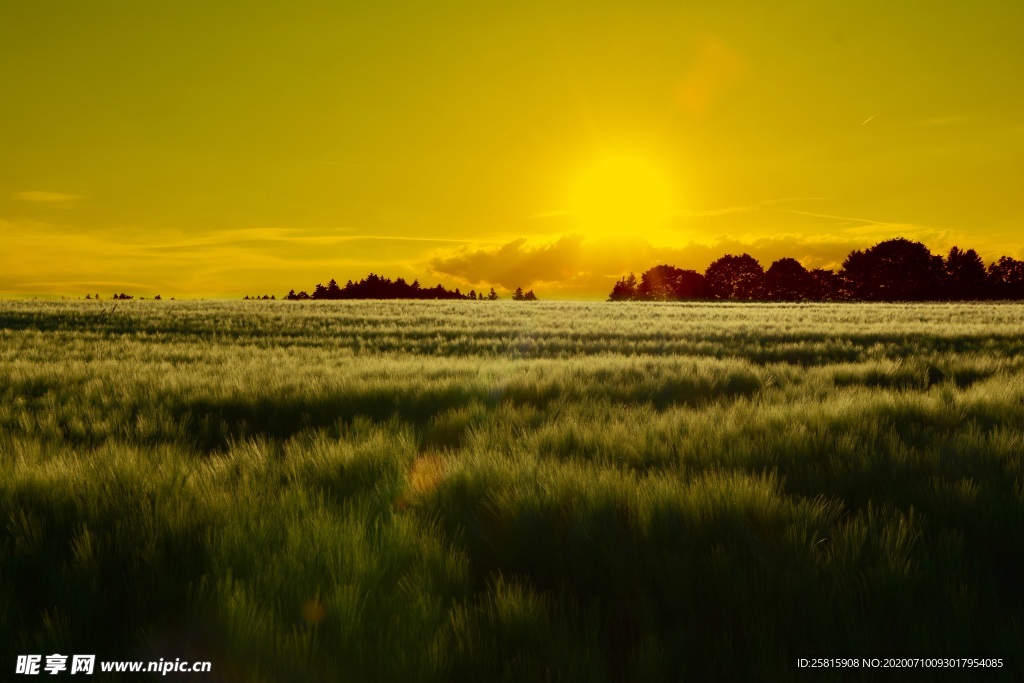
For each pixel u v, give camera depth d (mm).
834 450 4844
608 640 2482
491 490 3951
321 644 2434
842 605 2537
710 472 4125
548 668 2223
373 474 4531
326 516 3459
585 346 18156
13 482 3965
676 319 33750
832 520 3357
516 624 2479
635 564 2906
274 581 2789
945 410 6277
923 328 24219
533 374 9789
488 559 3238
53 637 2418
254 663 2314
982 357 12734
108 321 28719
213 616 2529
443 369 11109
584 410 7031
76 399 8273
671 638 2422
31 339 19219
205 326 26438
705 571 2832
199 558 3037
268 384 9023
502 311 42719
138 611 2643
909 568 2764
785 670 2211
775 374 10750
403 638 2436
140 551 3055
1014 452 4543
